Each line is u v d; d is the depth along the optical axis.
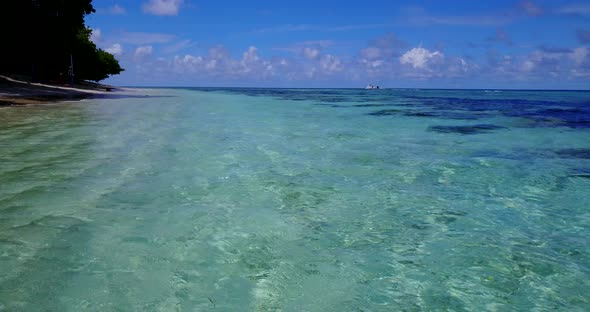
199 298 3.21
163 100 33.75
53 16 34.00
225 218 4.95
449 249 4.25
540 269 3.83
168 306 3.08
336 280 3.57
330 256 4.04
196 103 30.19
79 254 3.85
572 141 11.80
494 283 3.57
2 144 9.22
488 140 11.84
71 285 3.30
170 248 4.07
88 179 6.42
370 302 3.25
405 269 3.80
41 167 7.09
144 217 4.88
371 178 7.04
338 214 5.21
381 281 3.58
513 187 6.63
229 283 3.46
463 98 49.75
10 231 4.30
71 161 7.66
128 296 3.18
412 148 10.23
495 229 4.82
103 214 4.91
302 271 3.71
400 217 5.16
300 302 3.22
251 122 16.28
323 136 12.27
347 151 9.66
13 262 3.64
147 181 6.45
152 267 3.67
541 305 3.24
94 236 4.26
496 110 25.55
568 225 4.97
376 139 11.80
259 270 3.71
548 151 10.03
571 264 3.93
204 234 4.45
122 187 6.05
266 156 8.82
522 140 11.93
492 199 5.97
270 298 3.26
